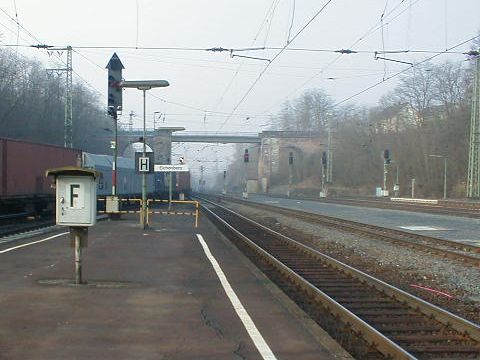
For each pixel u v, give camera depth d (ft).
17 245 54.75
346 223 102.12
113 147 89.10
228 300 31.14
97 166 122.52
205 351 21.58
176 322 25.96
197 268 42.93
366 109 351.25
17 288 33.12
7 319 25.75
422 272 50.26
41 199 102.27
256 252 60.75
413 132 285.43
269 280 37.93
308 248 62.08
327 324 30.60
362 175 319.88
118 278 37.45
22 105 213.66
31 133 218.79
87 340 22.65
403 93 288.92
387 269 52.85
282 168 367.86
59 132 237.25
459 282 45.03
